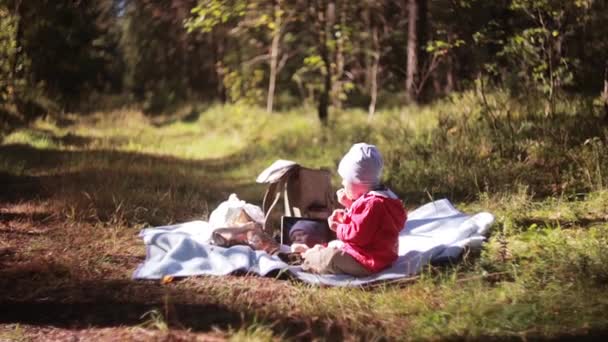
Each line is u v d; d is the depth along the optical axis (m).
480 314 4.57
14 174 10.76
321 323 4.67
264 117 20.69
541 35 11.52
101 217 7.95
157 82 38.59
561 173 8.62
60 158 12.96
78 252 6.52
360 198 5.68
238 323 4.70
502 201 7.88
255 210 6.75
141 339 4.43
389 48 20.36
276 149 14.91
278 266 5.59
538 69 11.37
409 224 7.13
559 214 7.20
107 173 10.65
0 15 14.57
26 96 18.83
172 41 37.22
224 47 29.50
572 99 11.40
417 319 4.65
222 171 13.10
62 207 8.18
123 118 26.64
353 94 22.61
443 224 6.99
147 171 11.38
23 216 7.91
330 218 5.88
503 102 11.34
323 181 6.69
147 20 35.12
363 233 5.58
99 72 33.06
